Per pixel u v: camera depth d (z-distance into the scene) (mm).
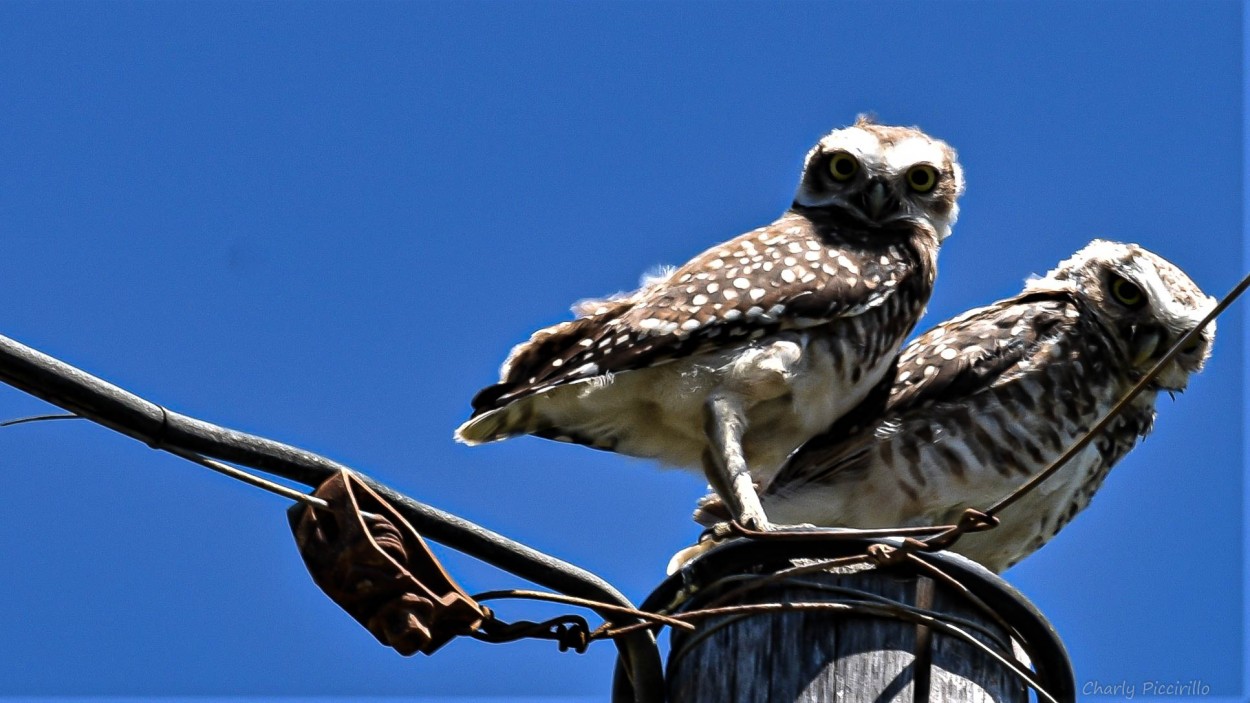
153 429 6488
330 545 6801
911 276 11852
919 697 7398
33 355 6277
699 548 10125
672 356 10977
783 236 11836
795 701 7434
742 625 7637
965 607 7637
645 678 7715
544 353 11258
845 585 7645
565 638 7168
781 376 10977
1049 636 7609
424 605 6812
